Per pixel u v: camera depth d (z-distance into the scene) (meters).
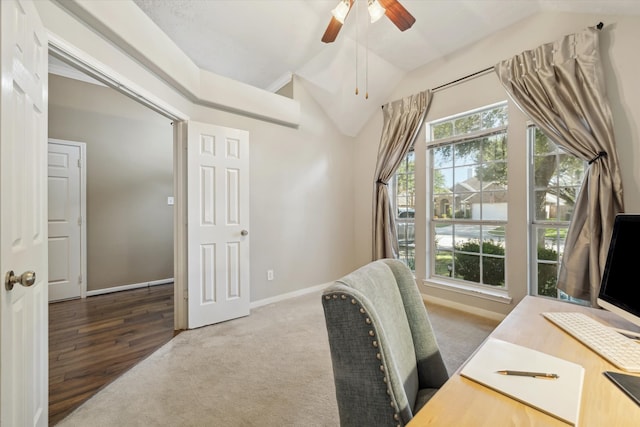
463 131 3.05
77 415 1.51
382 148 3.64
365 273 0.92
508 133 2.65
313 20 2.64
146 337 2.44
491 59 2.76
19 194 1.05
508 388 0.66
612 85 2.08
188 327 2.60
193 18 2.59
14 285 0.99
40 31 1.26
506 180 2.71
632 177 2.01
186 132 2.66
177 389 1.73
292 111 3.46
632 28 2.02
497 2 2.39
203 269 2.68
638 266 0.89
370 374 0.67
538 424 0.55
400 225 3.75
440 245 3.27
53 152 3.34
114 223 3.77
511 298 2.63
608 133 2.00
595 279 2.00
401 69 3.41
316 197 3.81
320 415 1.52
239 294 2.90
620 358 0.78
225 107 2.92
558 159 2.43
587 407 0.59
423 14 2.54
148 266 4.05
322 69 3.34
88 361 2.05
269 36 2.86
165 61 2.22
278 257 3.42
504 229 2.76
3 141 0.88
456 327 2.55
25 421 1.10
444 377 1.06
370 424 0.67
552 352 0.84
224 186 2.82
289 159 3.52
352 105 3.74
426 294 3.30
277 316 2.92
